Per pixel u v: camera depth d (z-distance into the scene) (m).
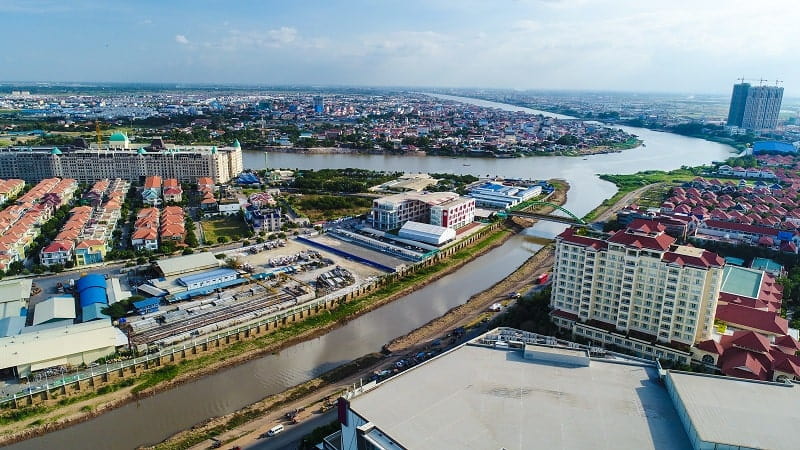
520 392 144.12
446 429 126.75
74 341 189.25
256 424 163.25
